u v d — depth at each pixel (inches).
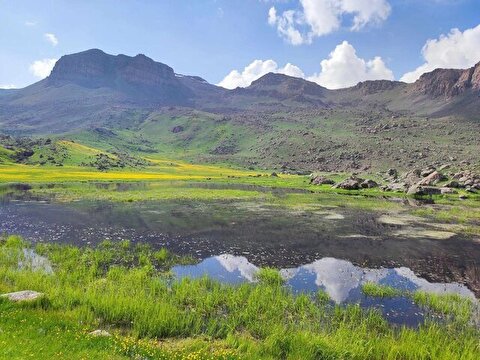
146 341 631.2
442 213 2573.8
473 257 1439.5
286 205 2908.5
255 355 594.2
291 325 757.9
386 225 2084.2
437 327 800.3
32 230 1717.5
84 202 2790.4
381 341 682.8
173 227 1892.2
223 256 1374.3
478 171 5777.6
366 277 1175.0
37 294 758.5
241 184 5423.2
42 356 497.4
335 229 1946.4
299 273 1196.5
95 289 845.8
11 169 5910.4
